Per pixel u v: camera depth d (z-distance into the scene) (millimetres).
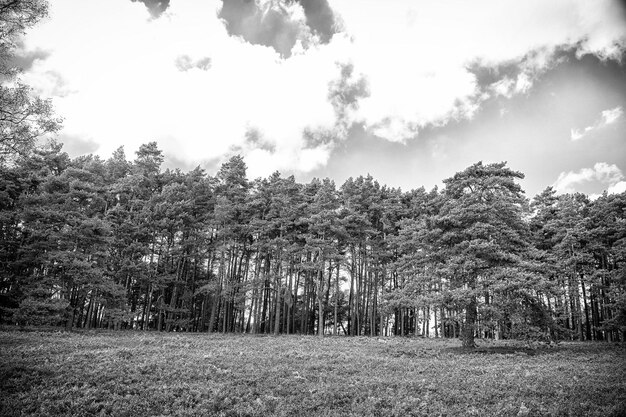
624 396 11859
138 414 10094
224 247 44875
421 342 34562
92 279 34406
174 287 45938
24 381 12734
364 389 13039
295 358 20469
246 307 49344
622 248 37906
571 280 42938
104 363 16500
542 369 17562
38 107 15953
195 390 12227
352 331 48219
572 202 44844
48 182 35531
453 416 10109
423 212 48844
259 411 10398
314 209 44812
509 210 28812
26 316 29891
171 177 51469
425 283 29219
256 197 47188
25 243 37406
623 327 35000
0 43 15234
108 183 46531
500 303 24703
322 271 42875
